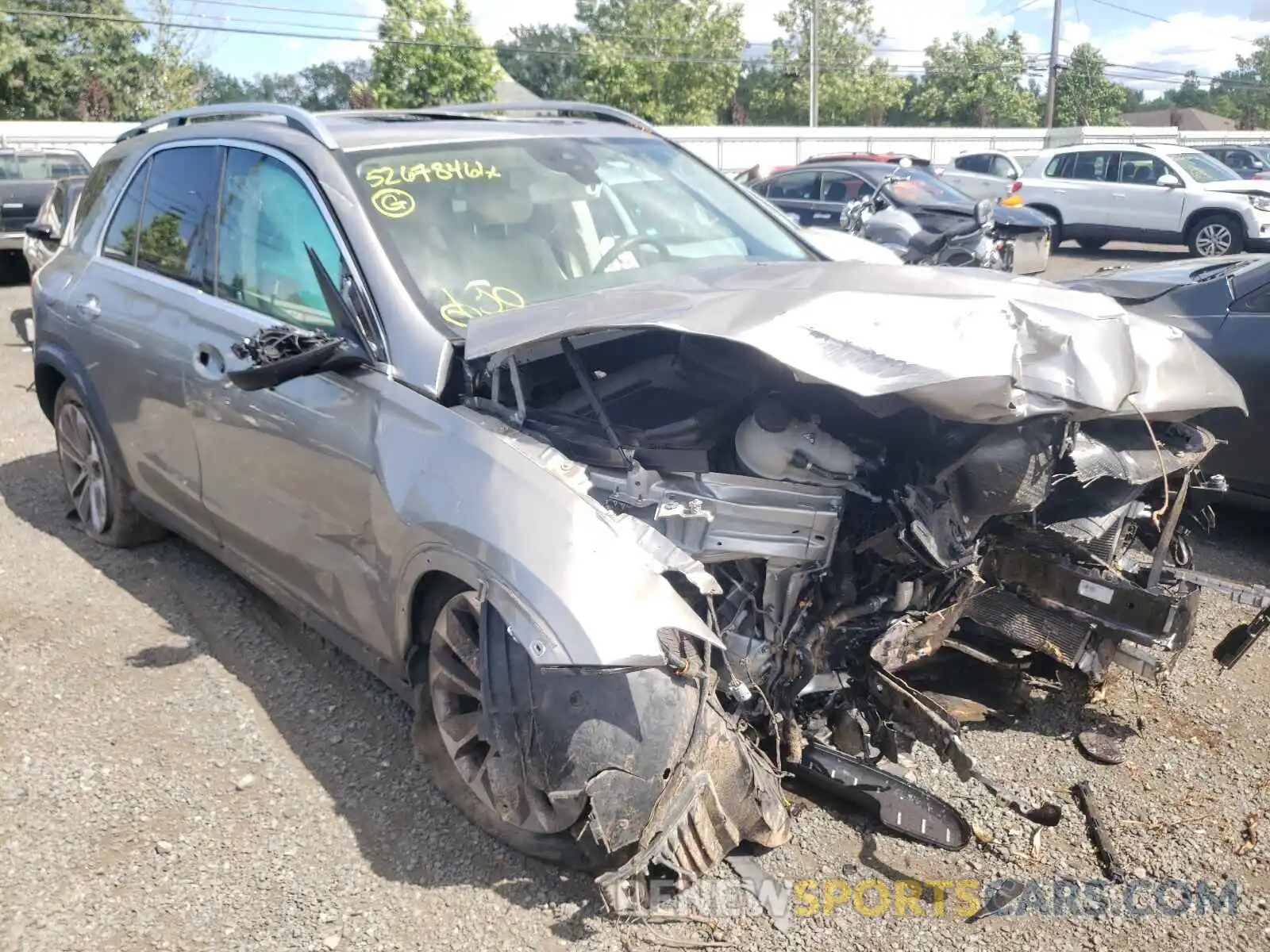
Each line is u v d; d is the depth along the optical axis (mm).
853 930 2637
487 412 2959
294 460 3312
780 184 15250
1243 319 4926
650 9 44938
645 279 3592
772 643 2828
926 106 62250
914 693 2898
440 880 2828
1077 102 60875
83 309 4598
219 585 4613
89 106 39000
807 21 53812
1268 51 72438
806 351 2516
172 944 2619
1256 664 3953
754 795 2641
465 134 3836
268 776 3287
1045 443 2816
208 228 4020
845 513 2875
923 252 10492
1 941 2623
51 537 5184
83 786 3238
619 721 2471
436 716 2955
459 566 2682
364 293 3225
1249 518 5488
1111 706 3650
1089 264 16609
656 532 2617
